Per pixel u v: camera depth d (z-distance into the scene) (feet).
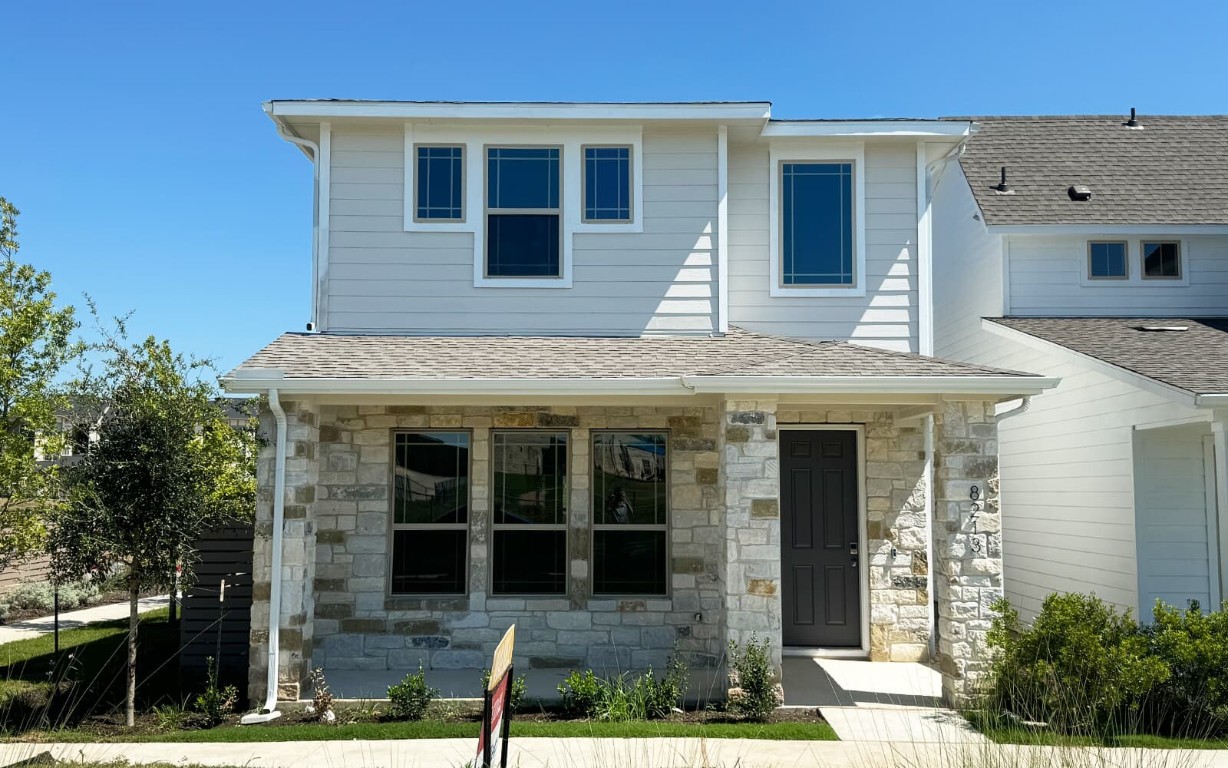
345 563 32.55
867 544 33.94
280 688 27.76
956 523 27.71
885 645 33.50
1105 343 36.55
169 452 26.09
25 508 33.99
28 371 33.58
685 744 23.13
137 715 27.04
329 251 34.81
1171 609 26.76
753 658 26.18
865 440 34.30
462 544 33.14
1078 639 24.91
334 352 31.35
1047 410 40.81
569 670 32.27
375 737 24.09
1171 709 25.05
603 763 21.33
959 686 26.91
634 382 28.43
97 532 25.36
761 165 36.29
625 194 35.24
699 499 33.06
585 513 33.09
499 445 33.60
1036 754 19.80
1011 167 48.16
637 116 34.30
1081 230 42.60
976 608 27.40
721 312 34.68
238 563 31.07
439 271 34.91
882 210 35.94
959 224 49.06
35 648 37.93
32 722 26.23
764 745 23.09
